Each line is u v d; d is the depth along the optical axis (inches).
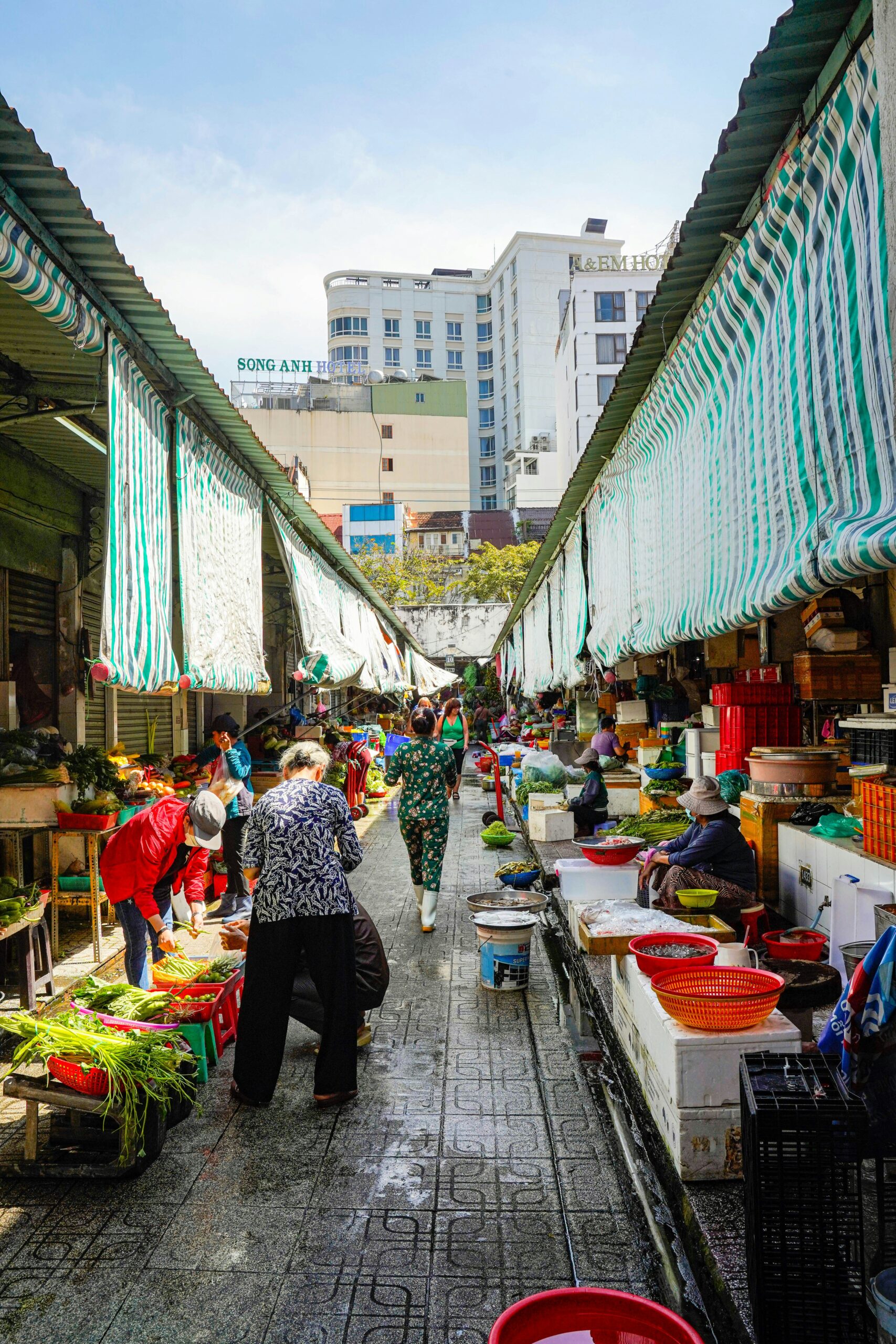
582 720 561.0
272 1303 115.4
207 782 368.5
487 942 239.0
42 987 229.1
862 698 247.6
